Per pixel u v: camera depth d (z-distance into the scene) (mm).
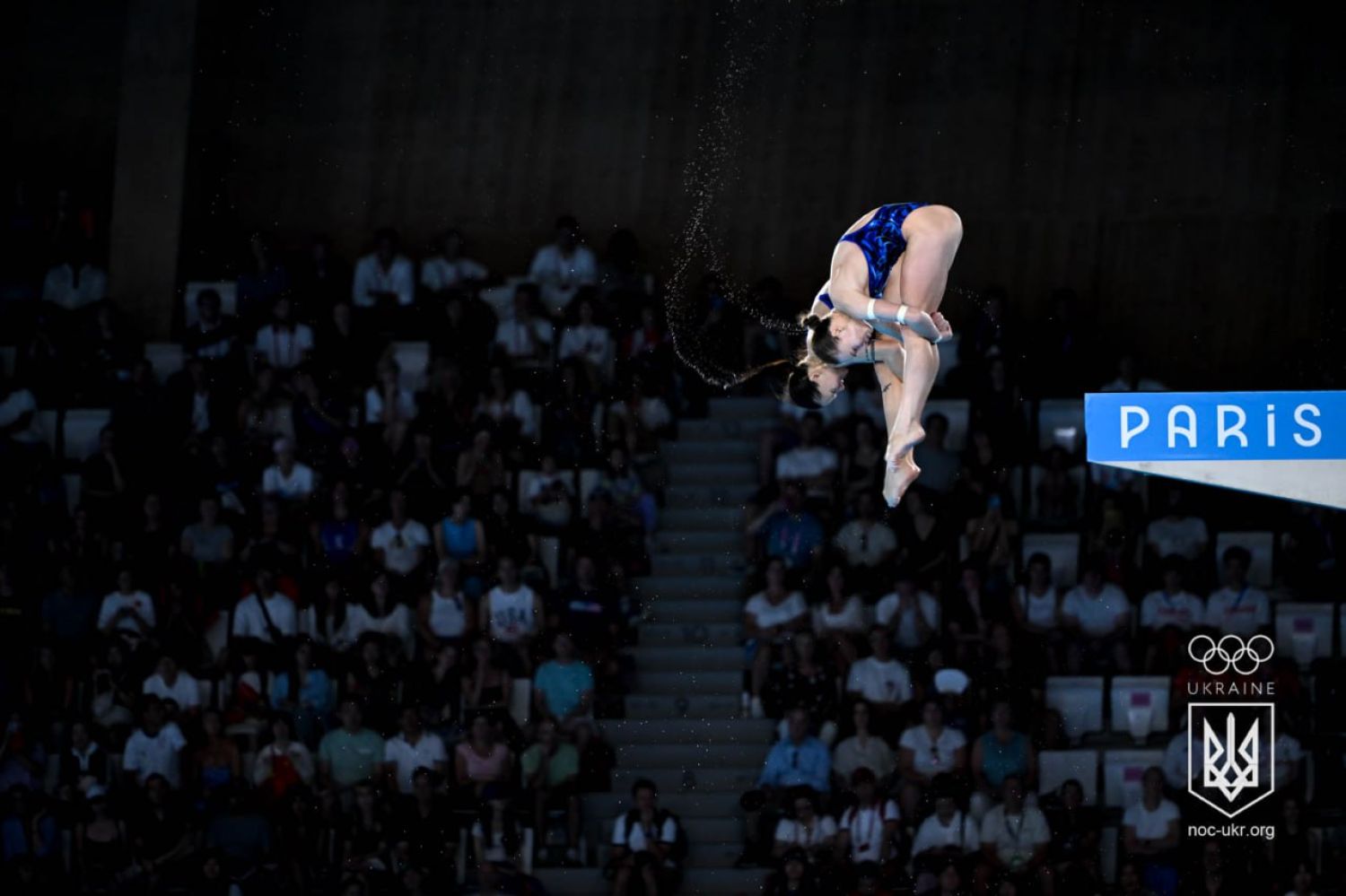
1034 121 23922
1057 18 23938
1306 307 23281
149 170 23719
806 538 19953
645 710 19141
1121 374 21750
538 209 24484
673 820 17766
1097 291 23719
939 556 19859
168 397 21297
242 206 24375
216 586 19797
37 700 19094
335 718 18750
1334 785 18312
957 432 21281
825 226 24188
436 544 20109
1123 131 23766
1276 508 20656
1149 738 18766
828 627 19375
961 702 18484
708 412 21844
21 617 19609
